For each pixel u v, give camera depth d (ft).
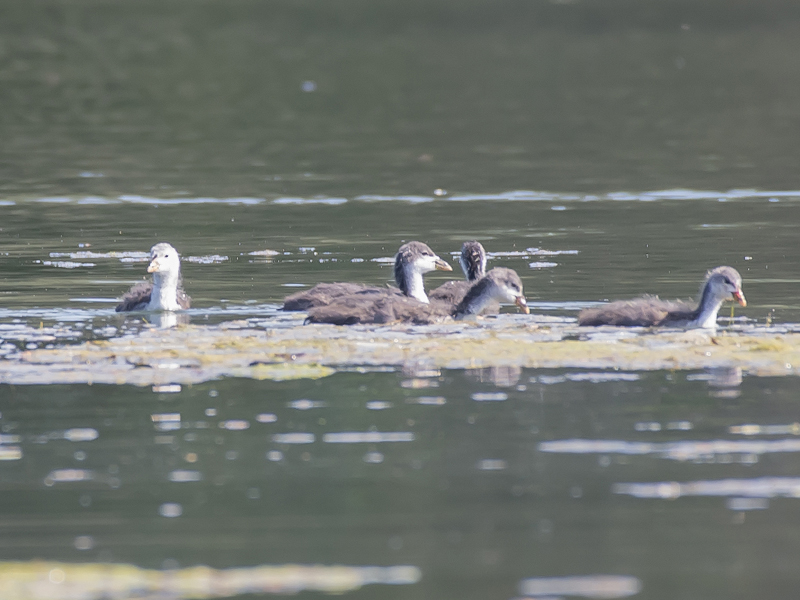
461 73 211.82
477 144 142.82
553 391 44.88
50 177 118.11
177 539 31.12
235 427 40.78
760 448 37.96
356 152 137.08
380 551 30.30
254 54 233.35
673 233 87.92
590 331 55.47
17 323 57.88
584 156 133.28
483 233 89.40
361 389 45.37
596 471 35.96
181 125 158.40
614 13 289.94
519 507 33.12
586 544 30.63
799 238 84.74
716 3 301.02
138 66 215.10
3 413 42.55
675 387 45.34
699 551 30.09
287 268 75.31
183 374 47.60
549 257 78.74
